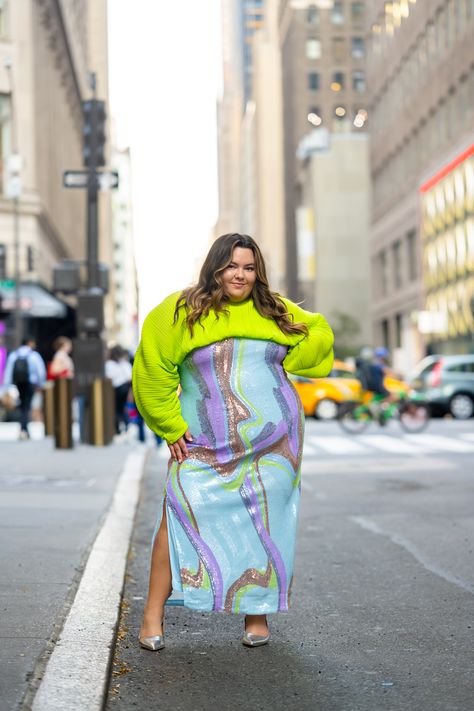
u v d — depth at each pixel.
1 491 10.74
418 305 54.72
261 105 152.50
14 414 30.38
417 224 54.47
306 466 14.72
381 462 15.21
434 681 4.34
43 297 39.78
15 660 4.22
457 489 11.56
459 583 6.38
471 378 30.64
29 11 40.81
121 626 5.27
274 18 166.12
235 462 4.59
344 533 8.47
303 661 4.64
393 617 5.52
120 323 162.50
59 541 7.37
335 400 30.33
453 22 47.50
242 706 4.01
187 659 4.66
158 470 14.24
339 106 111.56
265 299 4.64
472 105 45.12
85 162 18.02
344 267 93.62
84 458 15.16
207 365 4.61
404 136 57.34
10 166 35.28
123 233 164.62
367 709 3.97
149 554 7.50
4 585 5.76
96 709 3.72
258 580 4.55
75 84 62.75
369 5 66.31
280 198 150.88
